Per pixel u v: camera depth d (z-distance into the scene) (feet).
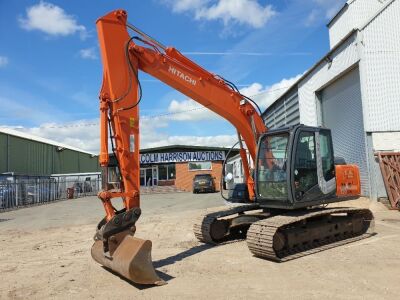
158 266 25.54
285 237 27.63
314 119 66.85
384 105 51.21
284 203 28.73
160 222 47.50
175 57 27.22
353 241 31.04
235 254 28.30
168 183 141.18
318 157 29.71
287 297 18.80
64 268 26.37
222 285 21.08
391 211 46.19
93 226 47.60
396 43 52.08
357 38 51.72
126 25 24.75
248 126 30.63
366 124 50.88
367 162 50.93
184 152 138.72
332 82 61.52
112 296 19.98
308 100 69.21
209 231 31.60
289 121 80.59
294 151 28.22
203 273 23.58
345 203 50.60
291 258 26.13
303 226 28.99
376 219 41.16
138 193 23.63
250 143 31.09
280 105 87.25
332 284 20.52
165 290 20.56
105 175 22.84
